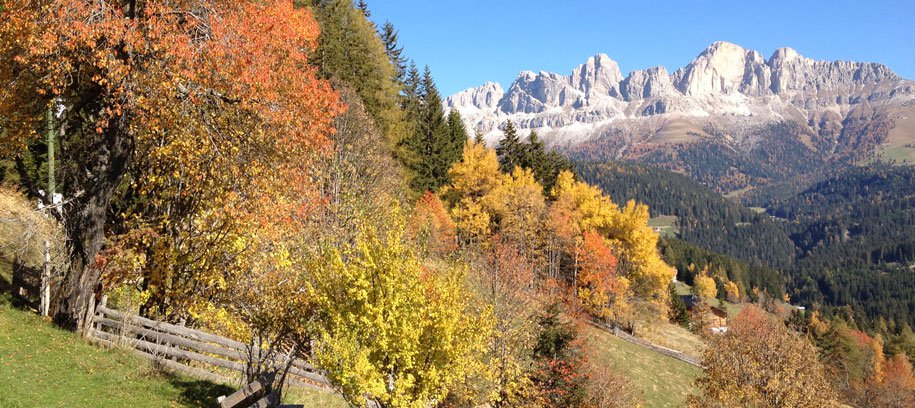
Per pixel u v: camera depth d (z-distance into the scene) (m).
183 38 15.51
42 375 13.69
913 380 90.81
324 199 23.38
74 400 12.84
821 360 88.12
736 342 35.12
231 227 17.33
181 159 16.91
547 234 60.62
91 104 17.30
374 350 13.51
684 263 179.75
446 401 22.33
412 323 13.52
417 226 37.00
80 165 17.72
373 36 55.16
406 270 13.79
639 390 43.50
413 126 61.94
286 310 15.01
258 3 18.03
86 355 15.60
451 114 80.12
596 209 67.62
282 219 18.39
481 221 57.66
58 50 14.66
